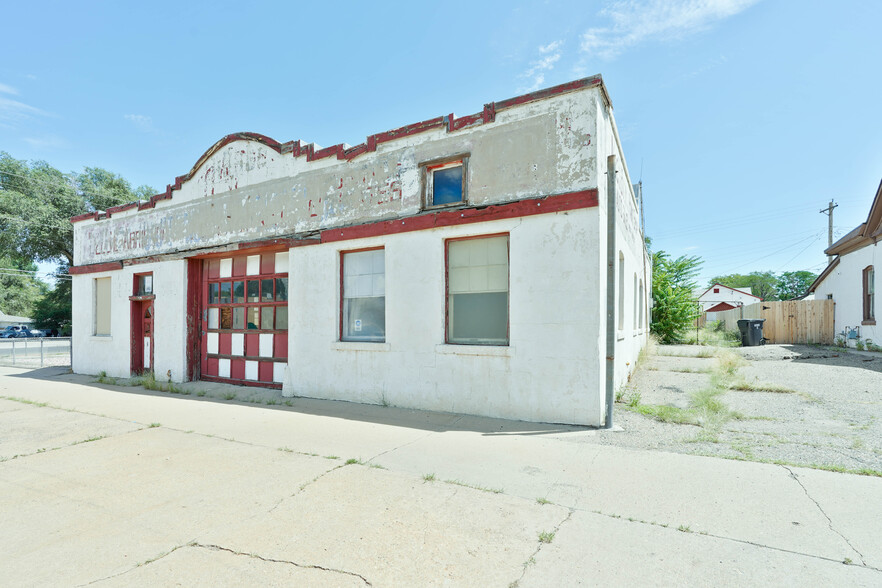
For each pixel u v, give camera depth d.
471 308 7.16
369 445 5.45
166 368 11.12
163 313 11.25
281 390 9.51
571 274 6.23
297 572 2.83
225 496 4.00
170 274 11.15
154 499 3.96
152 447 5.46
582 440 5.48
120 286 12.32
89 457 5.11
